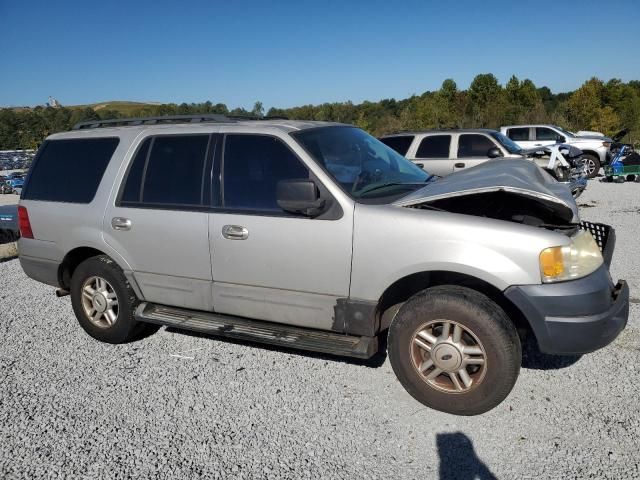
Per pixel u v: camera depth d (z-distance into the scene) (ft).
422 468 9.51
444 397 11.09
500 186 10.66
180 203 13.61
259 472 9.55
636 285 18.42
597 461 9.43
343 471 9.50
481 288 11.69
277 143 12.68
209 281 13.41
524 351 13.91
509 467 9.43
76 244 15.15
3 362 14.38
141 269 14.34
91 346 15.33
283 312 12.67
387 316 12.42
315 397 12.00
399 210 11.29
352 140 14.32
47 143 16.43
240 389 12.49
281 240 12.17
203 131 13.75
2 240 28.84
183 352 14.69
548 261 10.21
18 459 10.16
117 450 10.33
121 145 14.84
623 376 12.32
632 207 36.55
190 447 10.34
